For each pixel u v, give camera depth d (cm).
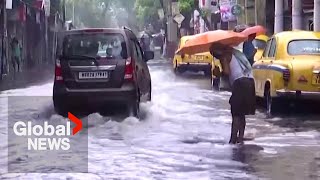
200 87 2534
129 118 1455
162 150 1109
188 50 1248
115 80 1459
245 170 944
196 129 1352
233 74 1167
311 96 1471
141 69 1593
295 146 1145
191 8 5909
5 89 2452
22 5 4191
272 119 1513
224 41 1215
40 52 5497
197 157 1043
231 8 3984
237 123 1170
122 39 1482
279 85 1494
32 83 2852
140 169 952
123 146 1148
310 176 901
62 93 1459
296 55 1552
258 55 2164
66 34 1491
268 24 3578
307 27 2928
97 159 1030
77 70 1460
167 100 1942
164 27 7475
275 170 943
